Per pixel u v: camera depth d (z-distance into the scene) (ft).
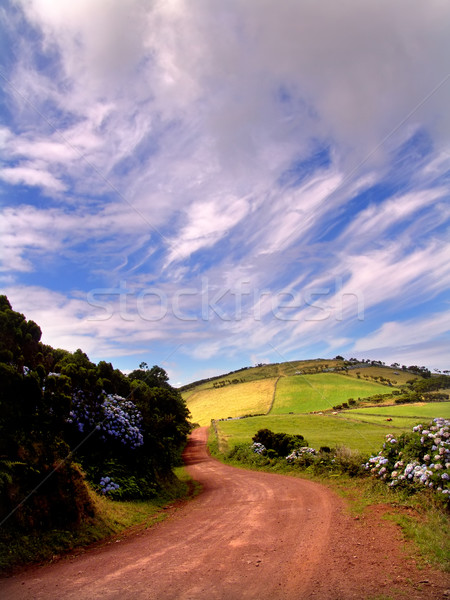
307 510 31.99
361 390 317.42
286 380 391.04
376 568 16.01
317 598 13.24
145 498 42.27
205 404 374.84
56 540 23.21
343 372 393.70
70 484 27.25
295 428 189.26
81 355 63.67
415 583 13.99
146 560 19.80
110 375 65.00
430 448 33.78
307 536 22.81
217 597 13.92
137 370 168.96
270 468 80.18
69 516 25.79
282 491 46.42
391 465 37.27
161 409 136.87
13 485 23.32
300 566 17.07
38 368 34.91
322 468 60.03
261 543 21.99
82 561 20.45
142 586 15.53
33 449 26.40
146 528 29.96
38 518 23.70
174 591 14.75
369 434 150.00
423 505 26.58
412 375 361.51
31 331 41.45
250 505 37.70
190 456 133.28
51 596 14.83
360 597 13.06
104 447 45.73
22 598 14.80
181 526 29.71
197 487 60.85
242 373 497.05
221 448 139.54
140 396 76.54
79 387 44.39
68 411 32.09
